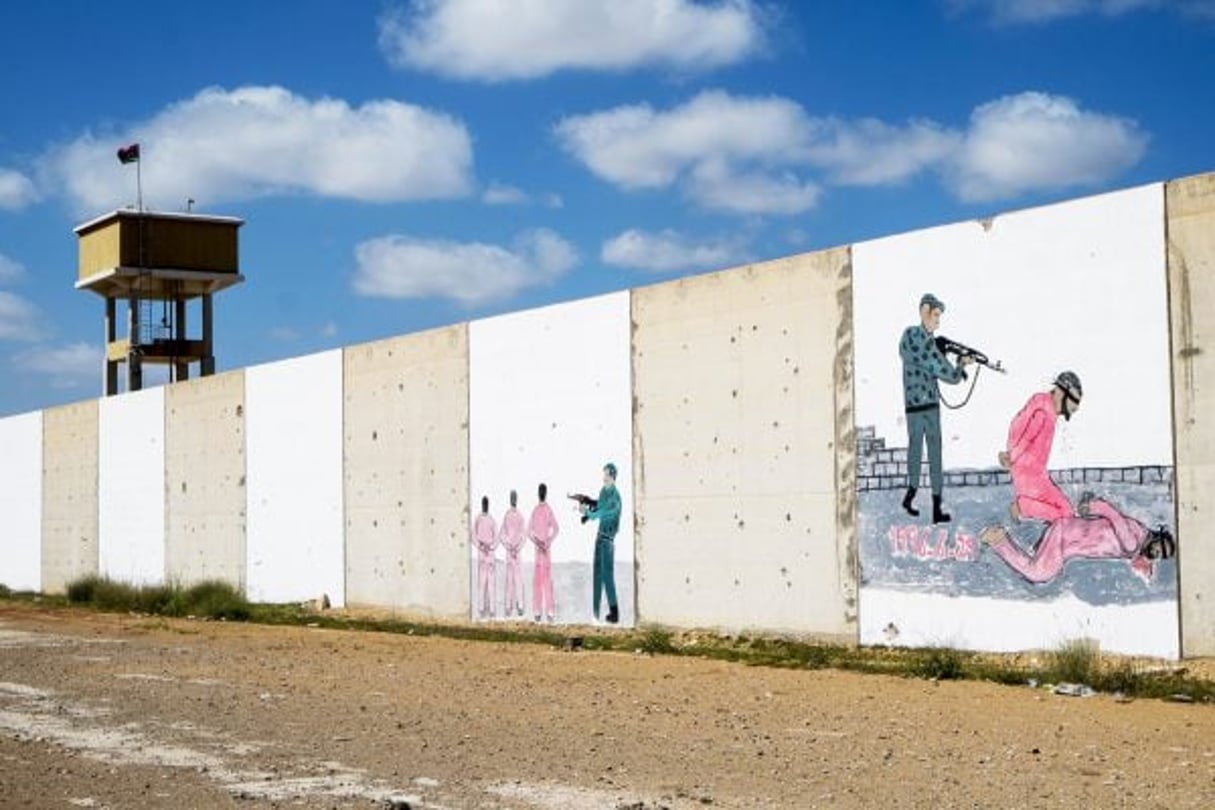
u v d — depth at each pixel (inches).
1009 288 672.4
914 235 719.1
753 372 812.6
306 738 462.6
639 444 893.8
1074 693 562.6
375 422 1156.5
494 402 1026.1
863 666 667.4
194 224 1702.8
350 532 1185.4
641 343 895.1
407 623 1050.1
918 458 713.6
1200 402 594.2
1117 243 627.2
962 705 533.6
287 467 1272.1
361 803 357.1
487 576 1031.6
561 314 964.0
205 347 1750.7
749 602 811.4
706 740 452.4
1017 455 665.6
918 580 710.5
